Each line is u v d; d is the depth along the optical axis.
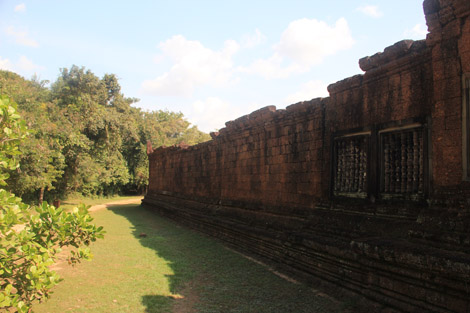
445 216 4.09
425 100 4.73
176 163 17.11
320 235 6.14
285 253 6.84
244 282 5.98
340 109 6.36
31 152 14.14
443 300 3.70
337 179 6.42
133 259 7.71
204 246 9.20
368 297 4.63
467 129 4.04
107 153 27.16
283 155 8.21
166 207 16.28
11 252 3.44
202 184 13.47
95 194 30.14
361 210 5.63
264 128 9.05
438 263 3.66
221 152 11.85
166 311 4.75
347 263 5.14
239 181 10.36
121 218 15.85
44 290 3.64
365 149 5.76
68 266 7.12
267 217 8.49
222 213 10.84
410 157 4.96
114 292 5.54
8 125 3.65
